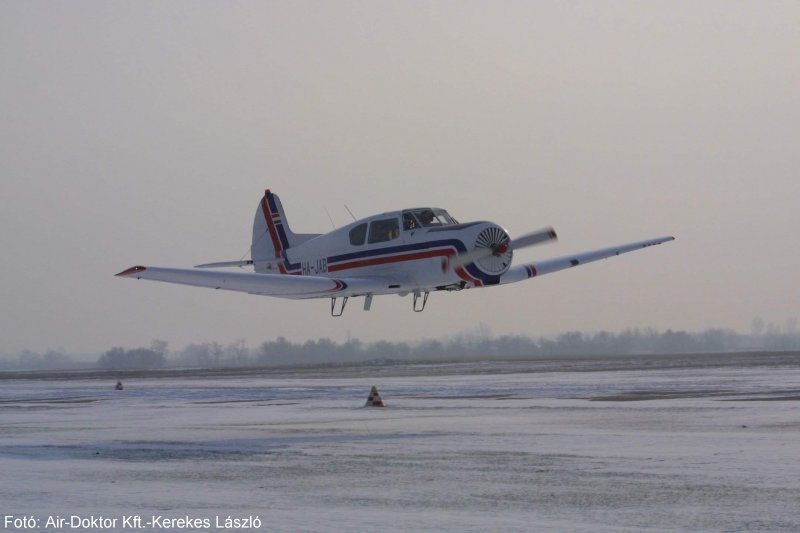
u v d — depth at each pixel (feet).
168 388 237.45
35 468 78.43
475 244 156.56
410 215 165.07
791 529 51.49
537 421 111.14
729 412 115.14
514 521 54.60
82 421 128.57
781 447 81.87
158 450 90.43
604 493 62.64
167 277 146.72
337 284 161.89
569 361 399.24
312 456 84.02
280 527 53.52
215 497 63.57
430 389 189.78
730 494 61.21
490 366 349.82
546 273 177.99
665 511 56.59
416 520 55.16
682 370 252.83
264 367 462.60
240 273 154.40
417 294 168.35
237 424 117.80
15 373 502.38
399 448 88.48
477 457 80.69
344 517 56.24
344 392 191.11
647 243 191.11
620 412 119.96
